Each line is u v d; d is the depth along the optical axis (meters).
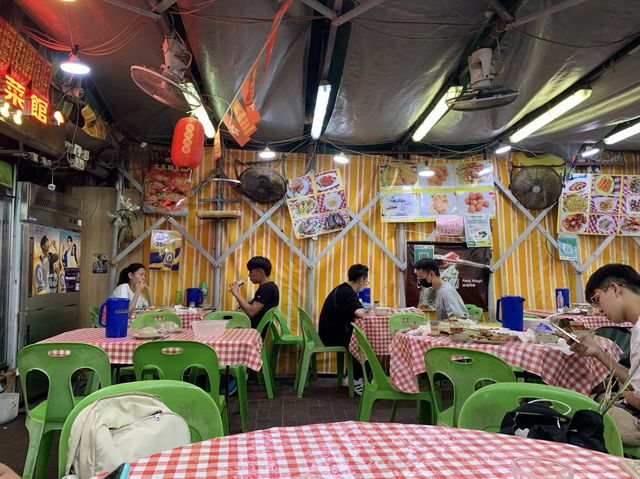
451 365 2.44
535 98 4.64
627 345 3.68
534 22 3.36
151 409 1.39
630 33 3.40
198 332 3.04
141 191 5.95
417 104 4.76
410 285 6.17
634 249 6.52
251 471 1.05
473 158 6.41
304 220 6.10
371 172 6.35
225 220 6.06
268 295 4.99
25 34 3.57
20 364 2.40
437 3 3.12
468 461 1.11
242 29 3.32
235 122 3.48
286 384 5.50
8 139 4.18
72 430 1.32
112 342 2.78
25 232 4.31
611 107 4.88
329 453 1.16
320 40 4.05
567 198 6.43
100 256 5.73
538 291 6.30
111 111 5.09
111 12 3.21
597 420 1.37
